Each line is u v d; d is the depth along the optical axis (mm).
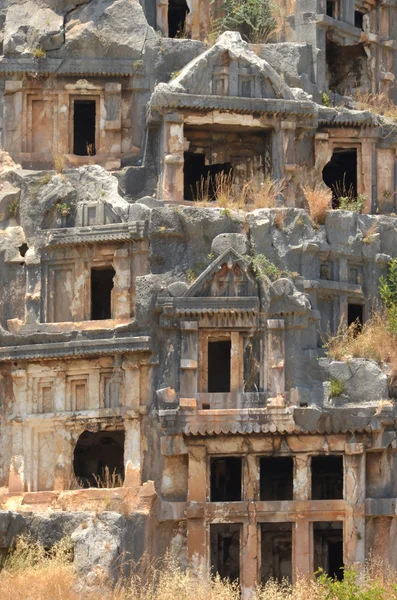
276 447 80875
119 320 82312
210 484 82562
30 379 83312
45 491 81750
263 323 81500
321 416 80500
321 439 80875
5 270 84750
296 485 80625
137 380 81250
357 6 95812
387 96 95625
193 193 90125
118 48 89312
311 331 81938
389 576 78875
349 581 68500
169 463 80750
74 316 83500
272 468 87500
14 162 88438
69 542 76438
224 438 80688
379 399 81062
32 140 89062
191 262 82250
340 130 89312
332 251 84000
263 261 82125
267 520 80250
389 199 89500
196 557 79875
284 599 75438
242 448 80750
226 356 85000
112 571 74812
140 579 76188
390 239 86438
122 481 84500
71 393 82750
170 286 81312
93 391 82188
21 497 81812
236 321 81438
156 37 89625
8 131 88812
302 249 82812
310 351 81500
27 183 85312
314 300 82750
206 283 81500
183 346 81000
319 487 86750
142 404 81000
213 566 84250
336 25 93312
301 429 80438
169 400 80625
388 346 83125
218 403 80938
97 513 76875
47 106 89312
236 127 87000
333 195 92688
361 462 80750
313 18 92188
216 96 85500
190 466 80438
